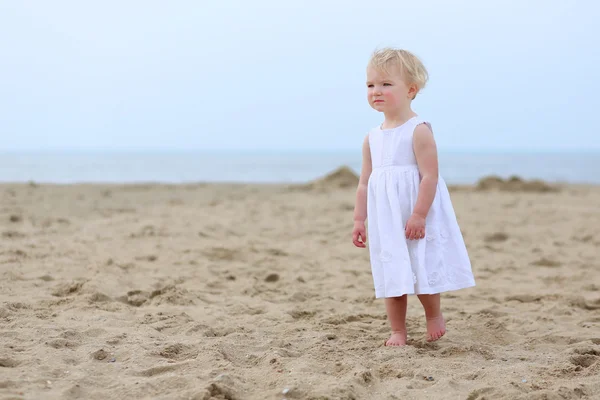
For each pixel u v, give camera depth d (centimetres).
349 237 788
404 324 344
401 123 340
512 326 392
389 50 342
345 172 1823
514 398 247
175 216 933
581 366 298
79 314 383
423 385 267
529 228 867
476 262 637
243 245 680
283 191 1591
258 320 389
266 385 262
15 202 1048
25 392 242
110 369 278
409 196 330
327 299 464
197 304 432
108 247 623
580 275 565
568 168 4675
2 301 402
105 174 3133
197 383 255
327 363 295
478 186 1636
